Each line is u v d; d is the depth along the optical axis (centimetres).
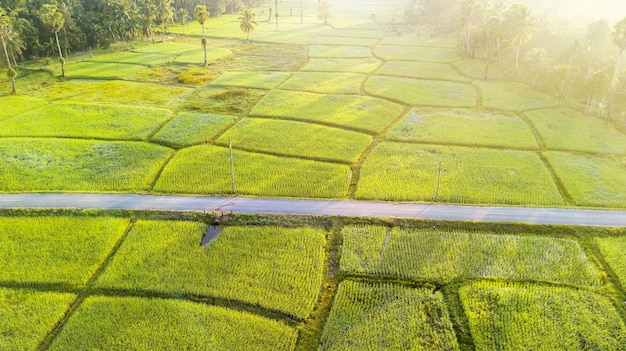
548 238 4750
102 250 4575
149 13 14238
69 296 4009
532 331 3672
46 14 11069
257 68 11625
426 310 3888
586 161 6494
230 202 5381
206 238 4809
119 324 3703
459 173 6103
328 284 4200
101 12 13875
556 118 8112
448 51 13562
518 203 5391
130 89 9706
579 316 3812
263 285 4144
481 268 4356
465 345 3575
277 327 3703
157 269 4319
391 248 4616
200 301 3972
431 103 8944
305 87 9900
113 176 5978
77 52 12912
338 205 5341
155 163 6350
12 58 11212
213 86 10012
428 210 5222
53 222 4969
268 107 8594
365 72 11206
